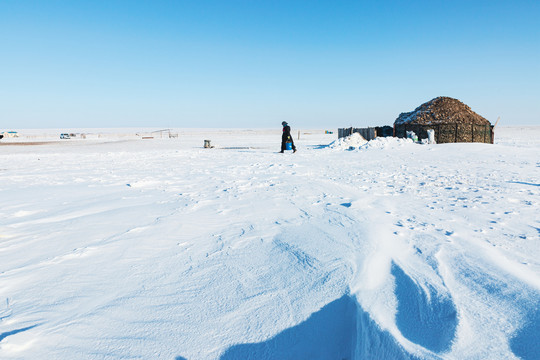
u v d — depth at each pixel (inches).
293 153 689.6
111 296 92.6
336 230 145.0
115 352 70.1
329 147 770.8
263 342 73.5
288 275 101.7
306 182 295.9
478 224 152.4
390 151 609.3
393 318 70.9
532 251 114.8
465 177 307.9
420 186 265.0
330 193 241.4
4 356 67.7
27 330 76.6
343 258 110.4
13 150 1019.3
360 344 69.5
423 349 55.7
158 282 100.7
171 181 314.3
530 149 558.9
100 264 114.6
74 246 133.0
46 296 92.7
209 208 199.8
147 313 84.0
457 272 95.0
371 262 105.0
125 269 110.4
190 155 663.8
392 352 58.5
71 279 103.1
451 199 212.1
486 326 64.0
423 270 96.8
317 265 106.4
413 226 148.9
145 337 74.9
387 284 89.5
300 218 170.9
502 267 96.9
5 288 97.4
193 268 110.6
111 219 174.6
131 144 1396.4
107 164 490.6
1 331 76.4
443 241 126.3
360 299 80.7
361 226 149.3
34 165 483.2
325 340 74.9
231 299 89.7
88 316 82.7
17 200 227.5
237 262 114.4
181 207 202.7
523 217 164.4
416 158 501.7
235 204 210.1
